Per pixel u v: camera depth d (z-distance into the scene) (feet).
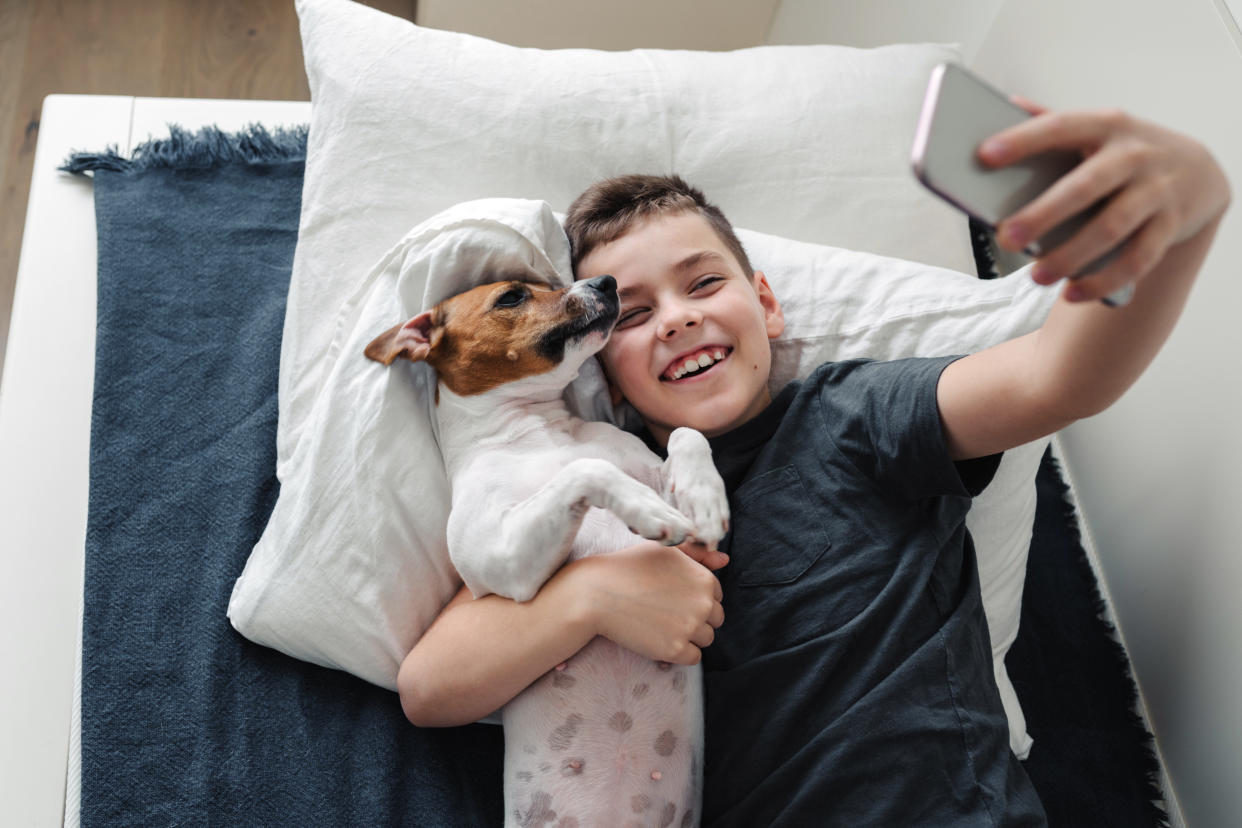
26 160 7.16
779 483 3.66
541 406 3.71
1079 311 2.71
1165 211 2.02
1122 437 4.52
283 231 5.08
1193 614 4.00
